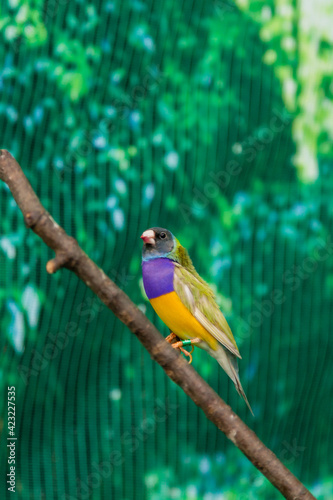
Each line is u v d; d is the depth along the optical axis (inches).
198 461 238.4
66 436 232.4
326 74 254.2
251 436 91.7
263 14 254.5
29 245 234.7
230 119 249.8
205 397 91.0
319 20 255.6
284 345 242.7
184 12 251.6
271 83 252.7
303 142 252.5
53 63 242.4
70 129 241.6
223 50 252.5
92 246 238.2
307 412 244.1
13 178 79.6
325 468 243.8
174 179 244.8
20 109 238.8
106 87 245.1
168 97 248.1
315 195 250.8
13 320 231.3
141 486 235.1
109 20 246.8
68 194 238.8
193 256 241.9
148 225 241.6
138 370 237.5
